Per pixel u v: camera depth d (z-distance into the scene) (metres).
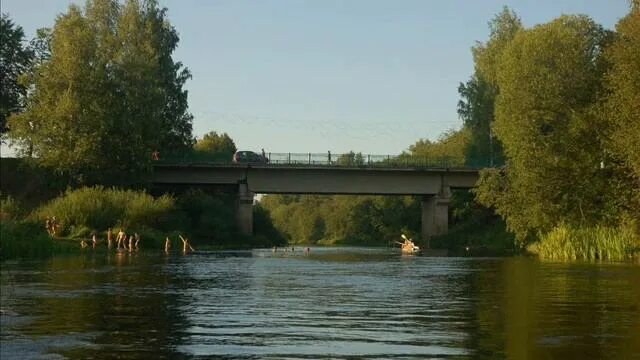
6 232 51.62
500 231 85.75
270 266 44.22
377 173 88.38
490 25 99.19
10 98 90.88
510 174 66.56
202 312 21.11
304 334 17.45
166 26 96.38
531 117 63.31
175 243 72.56
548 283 31.53
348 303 23.59
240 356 14.93
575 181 62.09
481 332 17.83
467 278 34.53
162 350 15.44
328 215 173.00
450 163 89.81
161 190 95.50
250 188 87.69
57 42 81.00
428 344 16.30
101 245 64.19
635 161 50.16
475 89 102.19
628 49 51.34
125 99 83.25
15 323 18.69
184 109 97.44
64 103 77.38
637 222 53.31
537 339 16.92
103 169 80.00
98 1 93.56
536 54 65.75
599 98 59.25
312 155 87.06
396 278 34.47
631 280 33.19
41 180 83.81
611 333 17.70
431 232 91.31
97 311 21.03
